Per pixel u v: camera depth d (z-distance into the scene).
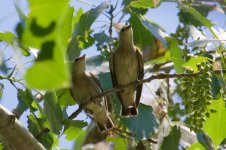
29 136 7.22
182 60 9.97
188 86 7.76
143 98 10.77
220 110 8.51
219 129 8.64
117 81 11.83
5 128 6.96
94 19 9.40
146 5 10.63
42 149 7.36
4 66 4.36
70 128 9.69
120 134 10.34
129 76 11.82
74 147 6.79
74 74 11.90
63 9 2.18
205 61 8.08
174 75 8.13
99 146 6.61
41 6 2.16
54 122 8.16
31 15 2.19
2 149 7.81
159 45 13.39
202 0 10.96
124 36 11.64
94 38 11.04
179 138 10.75
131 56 11.74
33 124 9.35
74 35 9.48
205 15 11.15
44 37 2.20
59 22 2.21
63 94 10.76
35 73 2.17
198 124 7.66
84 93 11.97
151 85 11.15
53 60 2.18
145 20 10.83
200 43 8.44
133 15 11.96
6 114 6.88
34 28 2.19
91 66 10.59
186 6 9.29
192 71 8.12
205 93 7.69
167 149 10.80
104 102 11.12
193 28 11.27
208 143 11.09
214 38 9.53
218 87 8.78
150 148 10.52
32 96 8.18
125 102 11.24
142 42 12.51
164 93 11.39
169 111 13.50
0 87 8.35
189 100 7.72
